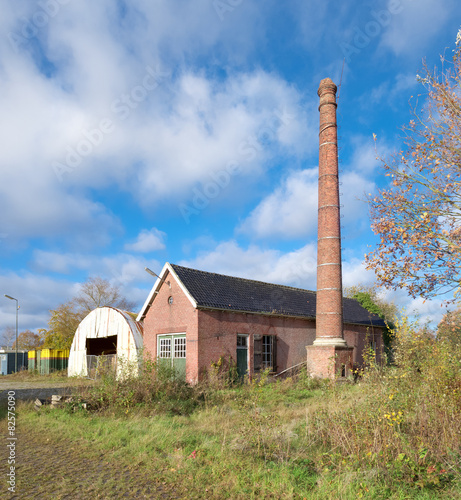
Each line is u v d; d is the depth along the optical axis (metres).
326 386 9.80
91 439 8.71
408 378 8.78
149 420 10.27
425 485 5.58
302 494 5.49
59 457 7.43
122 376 13.35
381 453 6.13
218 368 17.81
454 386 7.64
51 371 35.00
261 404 11.98
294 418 10.06
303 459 6.77
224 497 5.47
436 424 6.72
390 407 7.23
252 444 7.45
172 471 6.45
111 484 5.94
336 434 6.96
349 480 5.65
